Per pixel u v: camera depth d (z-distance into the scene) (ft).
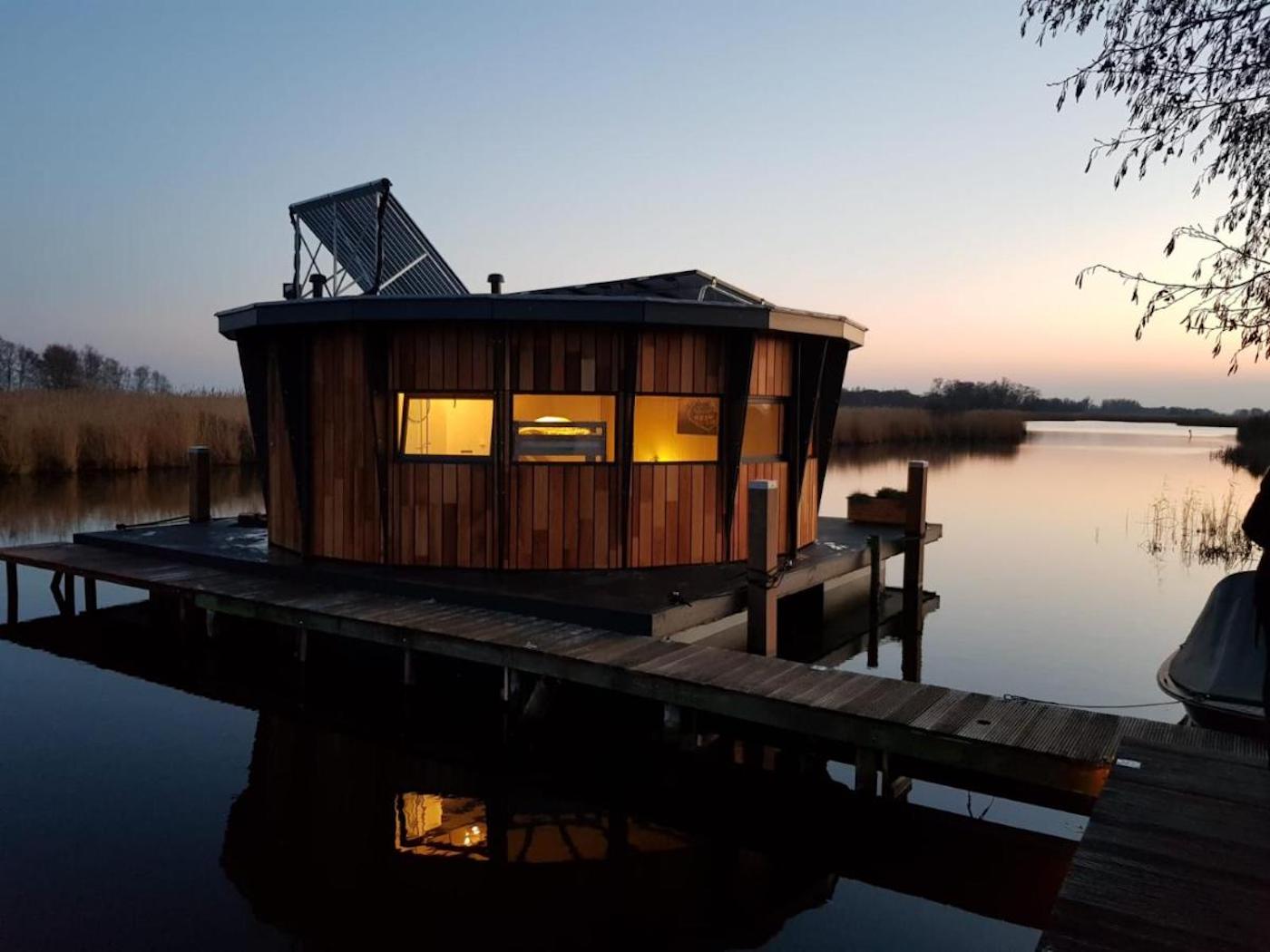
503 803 21.03
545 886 17.20
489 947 14.96
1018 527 69.46
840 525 45.50
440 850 18.61
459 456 32.09
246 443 102.63
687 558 32.96
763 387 33.91
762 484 26.84
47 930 15.23
